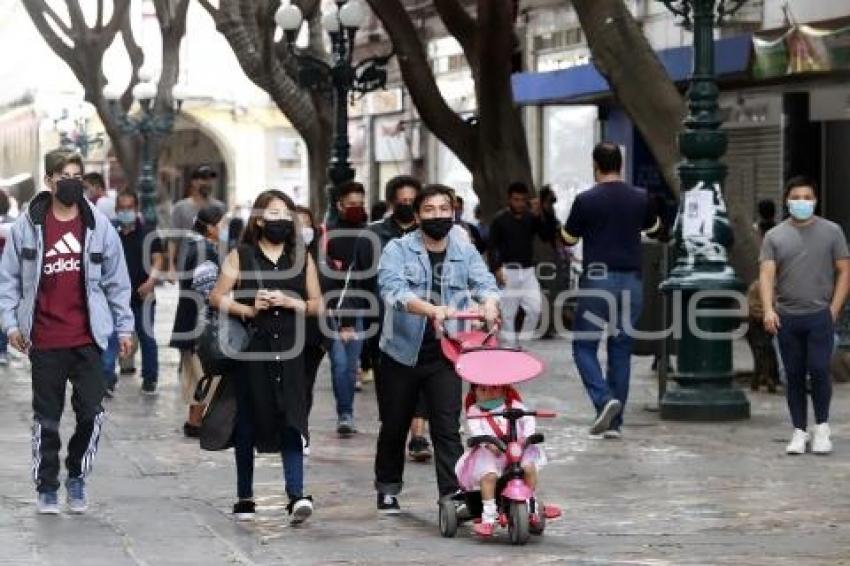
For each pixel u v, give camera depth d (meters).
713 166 21.64
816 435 18.12
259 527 13.92
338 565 12.28
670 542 13.15
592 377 19.61
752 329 24.52
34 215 14.17
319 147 43.69
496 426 13.21
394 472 14.58
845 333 25.14
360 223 19.50
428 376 14.05
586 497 15.39
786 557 12.52
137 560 12.31
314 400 24.33
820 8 35.91
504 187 34.00
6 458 17.91
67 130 72.88
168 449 18.88
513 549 12.91
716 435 19.81
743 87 35.12
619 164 19.56
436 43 59.06
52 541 13.09
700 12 21.78
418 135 60.50
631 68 24.75
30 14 58.75
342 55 35.19
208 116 86.62
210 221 21.64
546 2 49.91
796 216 17.72
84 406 14.25
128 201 24.78
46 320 14.16
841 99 34.59
